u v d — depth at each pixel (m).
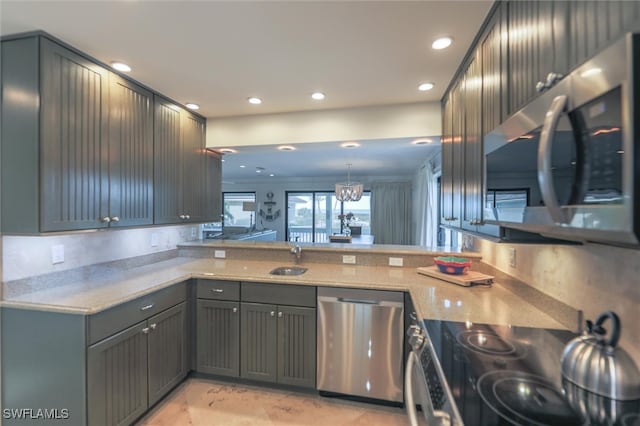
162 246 2.90
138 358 1.86
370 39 1.66
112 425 1.68
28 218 1.56
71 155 1.71
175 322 2.20
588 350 0.92
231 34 1.62
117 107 2.03
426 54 1.81
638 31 0.55
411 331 1.36
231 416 2.00
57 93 1.63
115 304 1.67
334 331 2.13
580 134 0.66
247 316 2.28
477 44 1.62
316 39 1.67
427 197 4.88
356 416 2.01
